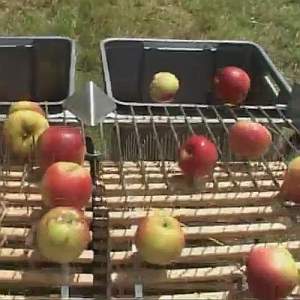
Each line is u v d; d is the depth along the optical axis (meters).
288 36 2.50
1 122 1.14
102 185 1.04
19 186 1.02
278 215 1.01
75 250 0.86
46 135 1.02
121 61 1.51
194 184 1.06
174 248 0.88
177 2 2.64
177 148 1.13
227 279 0.91
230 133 1.13
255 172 1.11
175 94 1.47
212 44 1.53
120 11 2.55
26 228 0.96
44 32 2.41
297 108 1.23
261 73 1.46
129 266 0.91
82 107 1.15
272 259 0.86
